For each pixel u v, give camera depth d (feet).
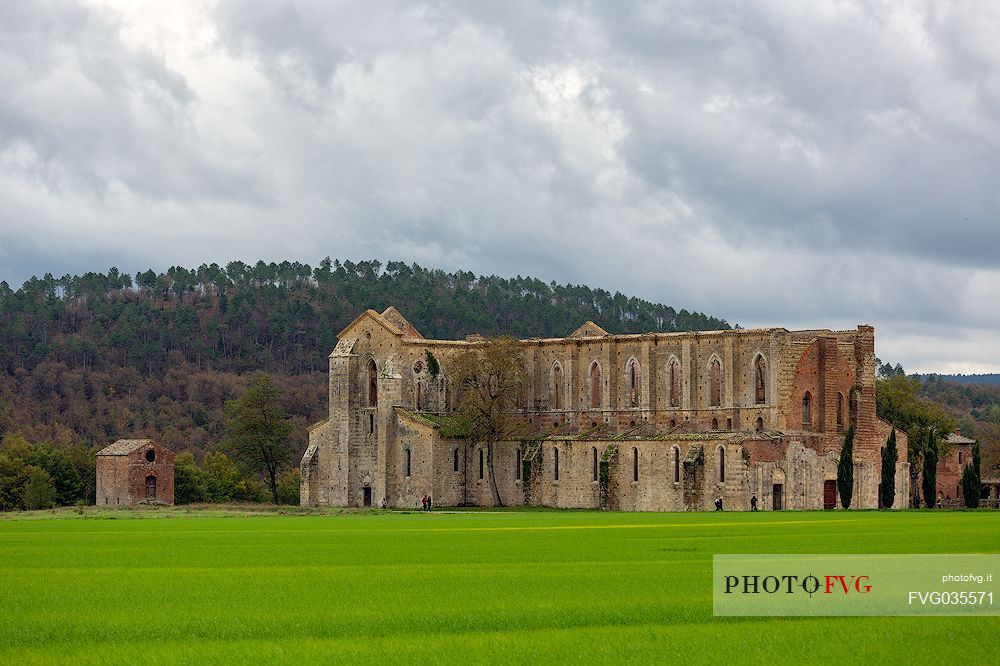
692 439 614.34
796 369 617.21
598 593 233.14
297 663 173.78
